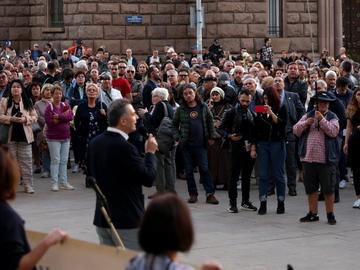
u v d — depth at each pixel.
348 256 15.81
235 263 15.30
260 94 22.00
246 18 44.41
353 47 58.84
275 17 45.62
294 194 22.86
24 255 7.89
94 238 17.61
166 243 6.86
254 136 19.97
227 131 20.41
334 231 18.08
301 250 16.33
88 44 44.50
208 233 17.94
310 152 18.64
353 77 29.62
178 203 6.91
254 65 29.91
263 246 16.67
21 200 22.69
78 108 25.09
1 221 7.82
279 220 19.33
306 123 18.69
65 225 19.16
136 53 44.91
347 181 25.16
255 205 21.38
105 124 24.98
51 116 23.92
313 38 46.59
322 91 22.58
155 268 6.88
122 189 11.48
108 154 11.46
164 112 22.00
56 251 8.52
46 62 35.78
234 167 20.31
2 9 47.72
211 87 25.56
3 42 47.84
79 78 28.16
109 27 44.56
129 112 11.60
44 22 46.81
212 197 21.64
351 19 58.78
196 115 21.44
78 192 23.92
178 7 45.16
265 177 19.98
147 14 44.94
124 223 11.45
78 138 26.11
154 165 11.65
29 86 28.14
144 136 21.70
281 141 19.88
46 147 26.42
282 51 45.56
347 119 21.20
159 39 45.09
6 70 31.33
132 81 29.42
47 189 24.47
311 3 46.41
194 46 45.09
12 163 8.02
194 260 15.49
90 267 8.35
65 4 45.03
